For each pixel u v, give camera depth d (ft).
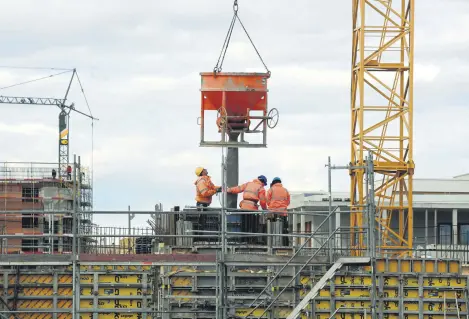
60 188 339.57
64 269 204.33
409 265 214.90
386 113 377.71
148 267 204.95
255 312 206.39
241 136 251.80
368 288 208.13
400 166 375.04
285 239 226.58
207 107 252.42
